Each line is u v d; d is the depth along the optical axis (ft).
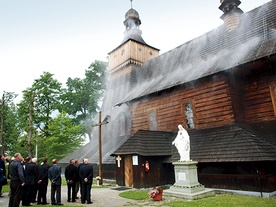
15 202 26.32
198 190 34.32
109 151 63.41
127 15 95.76
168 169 47.93
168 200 31.73
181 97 54.80
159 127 58.85
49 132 104.42
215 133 44.93
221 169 40.47
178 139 37.58
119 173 49.16
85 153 75.66
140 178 44.19
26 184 29.37
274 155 34.40
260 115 44.93
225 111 45.93
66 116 105.19
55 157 96.48
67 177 32.24
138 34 93.66
